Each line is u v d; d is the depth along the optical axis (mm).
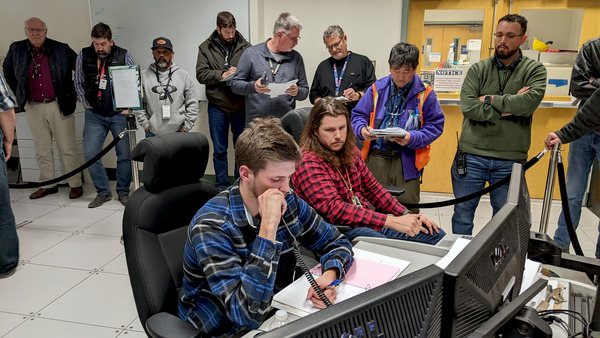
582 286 1318
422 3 3951
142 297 1399
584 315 1200
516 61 2654
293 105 3598
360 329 629
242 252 1273
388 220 1744
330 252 1428
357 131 2596
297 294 1276
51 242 3264
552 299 1247
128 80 3080
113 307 2451
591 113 2275
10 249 2766
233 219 1268
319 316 610
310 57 4238
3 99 2539
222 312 1279
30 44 4020
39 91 4051
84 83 3904
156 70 3729
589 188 3967
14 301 2502
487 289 792
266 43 3504
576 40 3824
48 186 4348
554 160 2453
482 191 2500
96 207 3984
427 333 694
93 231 3467
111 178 4914
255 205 1291
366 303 639
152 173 1456
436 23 3988
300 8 4148
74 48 4547
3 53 4715
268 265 1185
